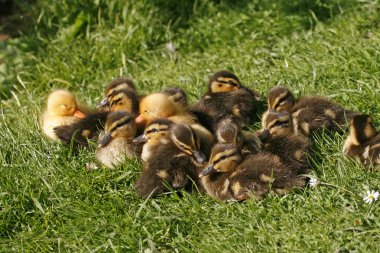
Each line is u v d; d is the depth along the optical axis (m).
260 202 10.77
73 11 18.27
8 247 11.12
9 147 13.13
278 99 12.68
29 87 17.25
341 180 10.85
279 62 15.50
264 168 10.91
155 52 17.47
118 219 11.09
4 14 20.36
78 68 17.20
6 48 18.05
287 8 17.41
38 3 19.69
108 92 13.92
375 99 12.99
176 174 11.36
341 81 13.84
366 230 9.90
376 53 14.26
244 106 13.44
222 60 16.56
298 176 10.95
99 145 12.38
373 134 11.29
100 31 17.89
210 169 11.10
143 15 17.91
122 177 11.82
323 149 11.62
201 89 14.73
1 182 12.16
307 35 16.38
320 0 17.25
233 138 11.39
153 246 10.42
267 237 10.11
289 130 12.21
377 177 10.81
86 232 10.97
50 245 11.01
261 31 17.02
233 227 10.46
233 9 17.95
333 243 9.80
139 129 12.84
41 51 17.91
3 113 15.59
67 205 11.54
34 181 12.15
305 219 10.34
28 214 11.63
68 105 13.89
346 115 12.39
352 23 16.38
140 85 16.00
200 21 17.83
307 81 14.16
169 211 11.06
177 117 12.95
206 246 10.27
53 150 12.87
